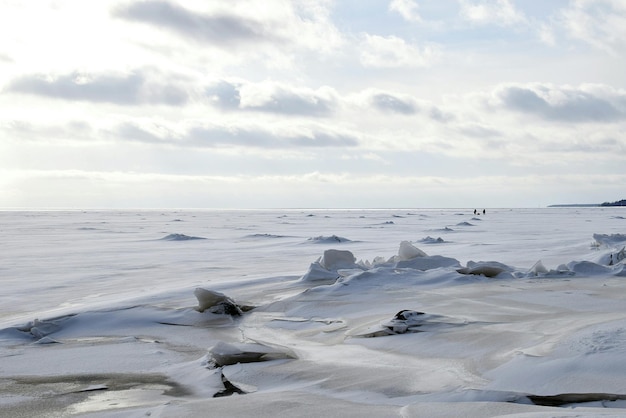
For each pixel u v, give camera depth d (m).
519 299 10.60
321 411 5.04
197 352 8.41
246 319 10.53
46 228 57.66
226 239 36.66
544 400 4.90
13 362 8.06
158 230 52.41
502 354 6.43
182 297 12.59
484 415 4.53
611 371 5.13
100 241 35.88
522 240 31.39
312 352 7.74
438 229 48.56
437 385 5.61
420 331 8.15
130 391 6.59
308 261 21.86
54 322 10.31
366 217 98.69
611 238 22.94
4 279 17.00
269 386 6.29
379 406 5.11
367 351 7.52
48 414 5.87
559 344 6.02
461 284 12.42
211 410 5.26
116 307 11.34
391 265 14.99
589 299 10.33
